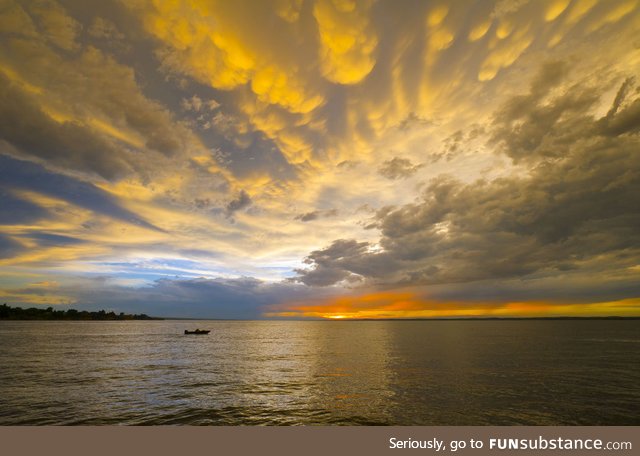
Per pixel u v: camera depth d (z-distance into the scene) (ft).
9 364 146.41
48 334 385.91
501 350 207.10
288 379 114.62
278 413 75.77
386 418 72.74
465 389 97.60
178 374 124.57
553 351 199.11
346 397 89.10
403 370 132.77
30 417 72.28
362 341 306.76
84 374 122.42
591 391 94.38
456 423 70.03
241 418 72.59
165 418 72.23
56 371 128.77
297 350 221.25
